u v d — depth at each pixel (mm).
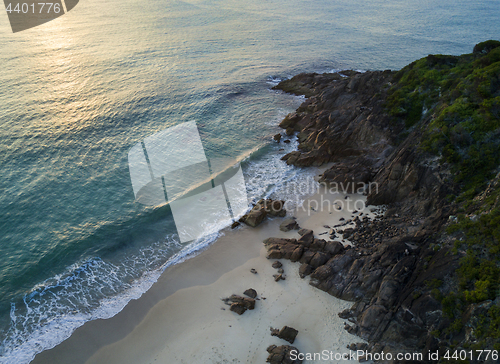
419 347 19094
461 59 42125
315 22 131750
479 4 174125
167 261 27047
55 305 23281
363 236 28297
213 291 24375
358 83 49719
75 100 55312
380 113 40688
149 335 21234
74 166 39062
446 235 23672
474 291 18906
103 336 21156
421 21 135000
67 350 20297
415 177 30531
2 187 35188
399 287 22219
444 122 30891
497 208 22016
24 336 21047
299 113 52125
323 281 24531
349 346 20203
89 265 26703
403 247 24719
